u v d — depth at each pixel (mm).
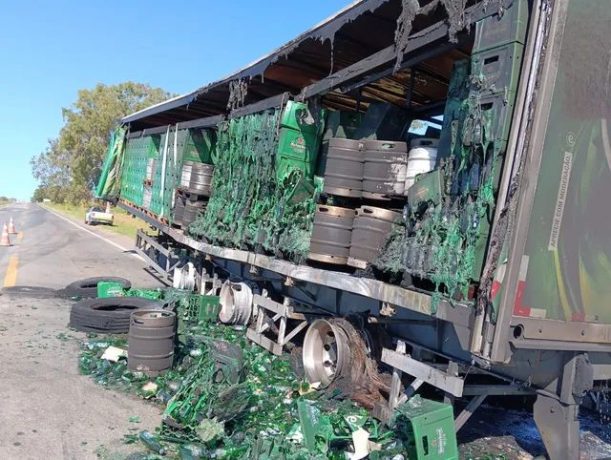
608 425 5758
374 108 6188
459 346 4512
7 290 10602
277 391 5781
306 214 6520
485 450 4898
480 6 3963
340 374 5410
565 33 3646
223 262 10008
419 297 4277
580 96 3803
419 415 3928
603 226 4070
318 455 4082
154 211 13383
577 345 3938
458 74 4453
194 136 10914
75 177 56438
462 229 3953
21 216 45094
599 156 3996
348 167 5457
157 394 5504
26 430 4602
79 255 17422
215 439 4355
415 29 5211
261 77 8148
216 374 5094
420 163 4875
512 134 3619
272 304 7617
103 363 6324
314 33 5848
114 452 4301
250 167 7949
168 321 6195
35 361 6438
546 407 4156
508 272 3549
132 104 53719
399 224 4941
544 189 3703
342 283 5246
